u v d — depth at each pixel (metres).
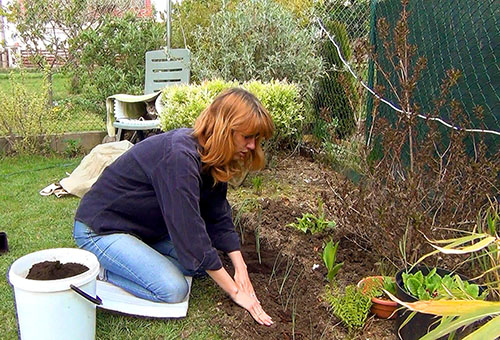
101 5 7.93
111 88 6.92
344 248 3.21
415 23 3.87
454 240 1.69
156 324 2.41
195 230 2.22
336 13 5.33
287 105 4.68
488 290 1.93
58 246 3.38
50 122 6.09
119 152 4.63
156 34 7.25
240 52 5.62
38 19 7.78
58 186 4.61
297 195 4.35
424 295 2.09
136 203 2.45
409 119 2.70
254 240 3.46
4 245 3.24
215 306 2.60
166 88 5.06
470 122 2.99
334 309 2.39
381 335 2.28
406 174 2.86
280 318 2.46
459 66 3.40
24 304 1.91
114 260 2.48
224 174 2.34
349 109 4.89
